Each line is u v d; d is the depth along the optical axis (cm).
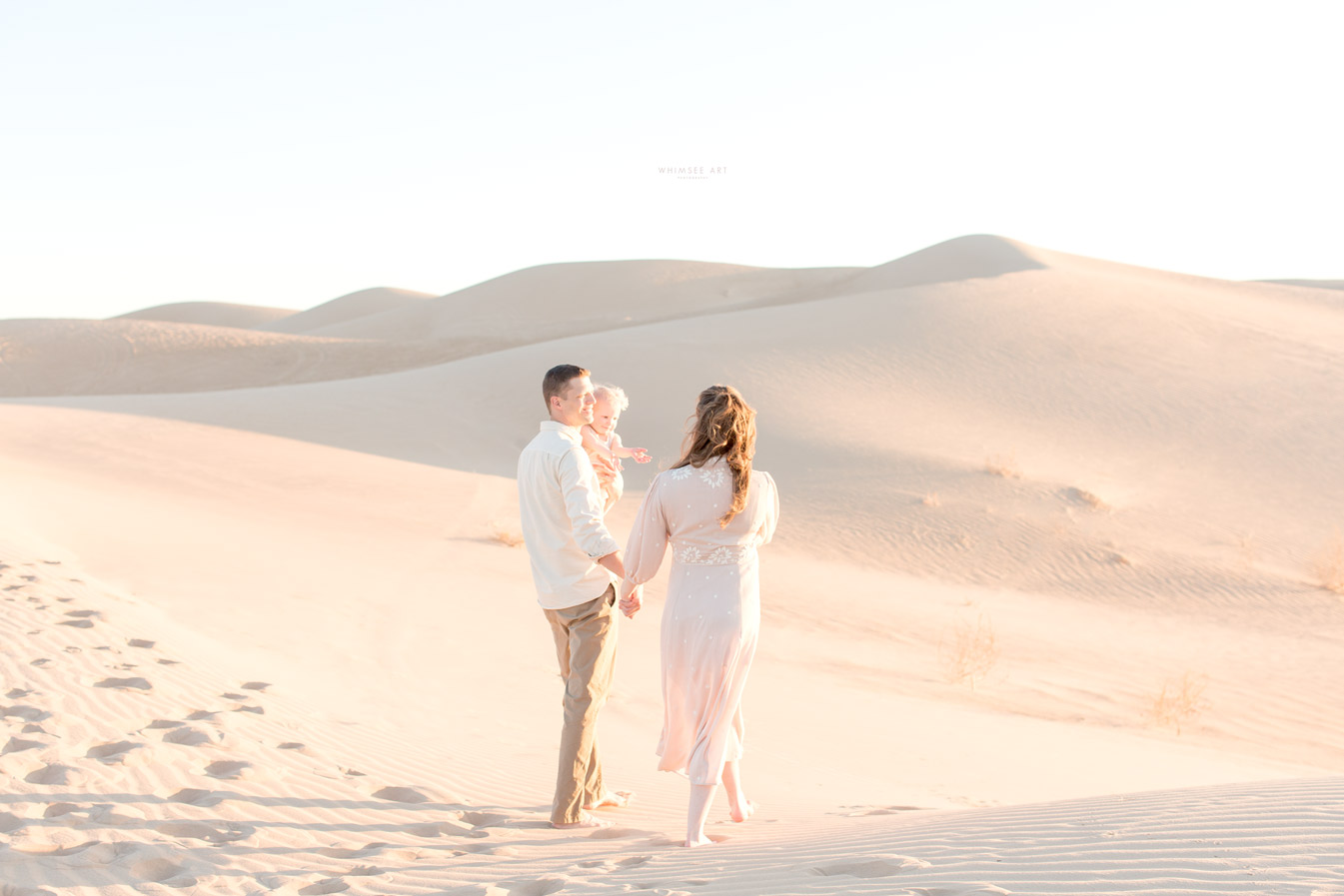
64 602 809
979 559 1825
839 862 297
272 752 495
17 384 5528
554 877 319
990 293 4106
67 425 2591
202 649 747
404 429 2908
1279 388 2903
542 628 1050
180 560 1188
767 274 11981
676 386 3147
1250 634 1445
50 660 611
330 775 472
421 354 6366
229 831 378
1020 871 264
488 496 2067
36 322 6956
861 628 1313
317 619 963
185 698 575
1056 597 1652
